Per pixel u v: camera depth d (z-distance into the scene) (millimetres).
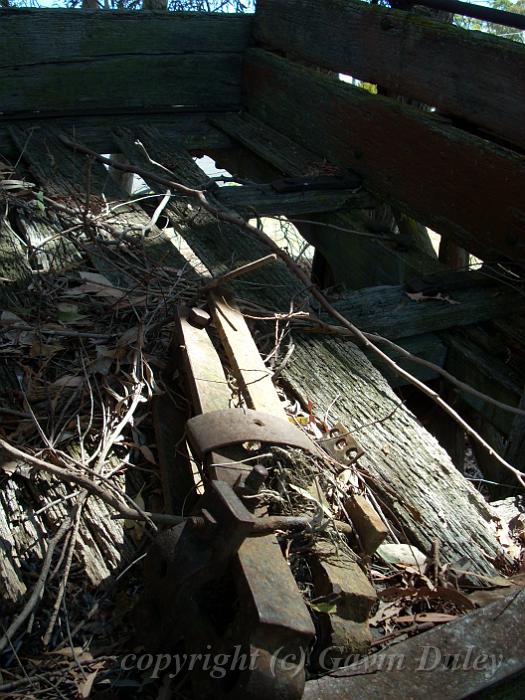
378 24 4676
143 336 3033
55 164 4750
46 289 3426
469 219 4059
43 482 2479
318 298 3238
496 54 3914
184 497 2430
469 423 4566
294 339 3324
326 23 5105
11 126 5270
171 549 1958
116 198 4379
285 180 4770
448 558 2418
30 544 2307
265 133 5547
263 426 2305
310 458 2414
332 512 2357
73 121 5457
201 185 4691
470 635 2043
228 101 5898
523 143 3830
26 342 3031
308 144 5289
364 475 2654
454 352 3832
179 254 3834
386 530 2318
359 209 4766
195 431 2283
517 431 3338
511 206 3793
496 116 3967
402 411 2984
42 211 4098
